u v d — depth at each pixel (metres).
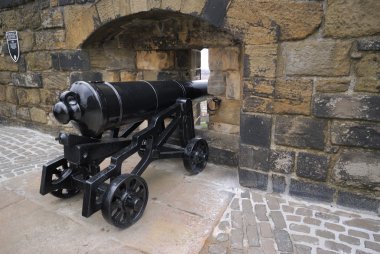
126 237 1.74
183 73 3.54
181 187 2.37
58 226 1.85
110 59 3.35
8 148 3.32
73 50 3.13
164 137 2.32
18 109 4.13
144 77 3.56
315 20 1.82
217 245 1.65
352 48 1.77
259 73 2.06
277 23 1.92
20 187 2.36
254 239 1.70
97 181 1.72
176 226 1.83
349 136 1.89
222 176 2.58
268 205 2.06
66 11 3.02
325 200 2.07
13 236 1.75
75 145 1.84
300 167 2.09
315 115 1.96
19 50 3.71
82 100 1.79
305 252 1.59
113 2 2.64
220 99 2.94
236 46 2.69
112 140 2.07
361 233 1.75
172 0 2.29
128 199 1.79
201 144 2.61
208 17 2.17
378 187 1.89
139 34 3.25
